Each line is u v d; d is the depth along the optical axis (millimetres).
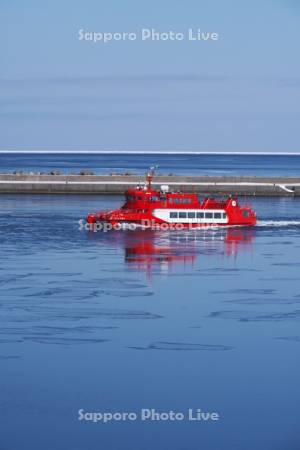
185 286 106188
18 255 126250
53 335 85312
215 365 78562
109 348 82125
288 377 76438
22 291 101750
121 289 103938
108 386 74438
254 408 71688
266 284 107812
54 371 77062
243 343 83938
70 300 97812
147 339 84750
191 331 87250
